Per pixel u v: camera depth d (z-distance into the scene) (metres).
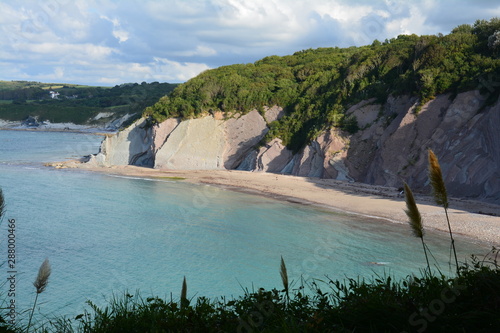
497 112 43.97
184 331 5.75
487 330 4.79
